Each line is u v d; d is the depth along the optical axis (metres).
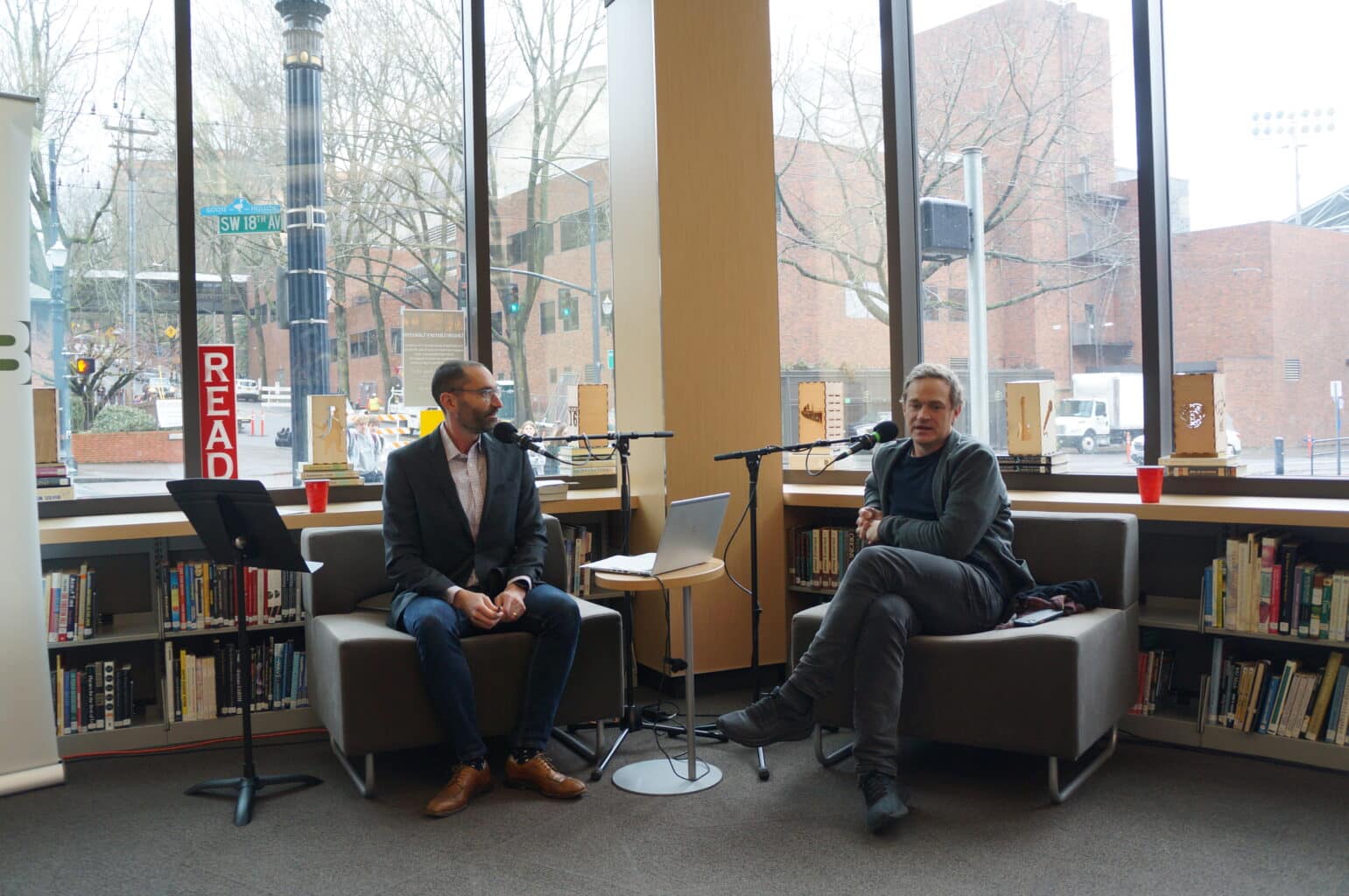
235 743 3.52
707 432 3.95
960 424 4.21
